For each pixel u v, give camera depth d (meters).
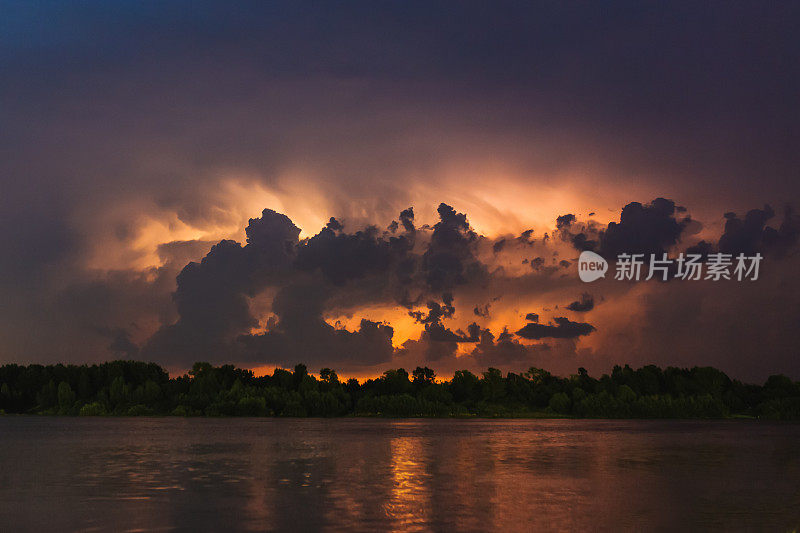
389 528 49.44
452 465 94.00
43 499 62.41
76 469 87.75
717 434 182.62
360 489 69.19
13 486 71.44
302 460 100.88
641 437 166.38
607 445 135.50
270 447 127.56
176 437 159.12
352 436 167.38
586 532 48.38
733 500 62.25
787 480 77.25
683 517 53.78
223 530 48.88
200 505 58.94
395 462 98.25
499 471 86.44
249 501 61.06
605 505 59.19
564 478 78.88
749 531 48.88
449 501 61.16
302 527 49.81
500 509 57.00
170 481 75.50
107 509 56.97
